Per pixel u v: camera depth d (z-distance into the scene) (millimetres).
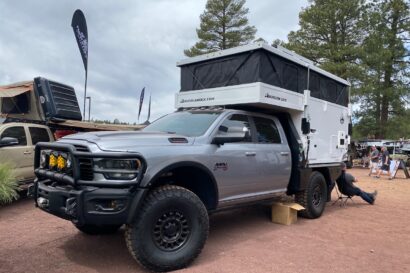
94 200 3979
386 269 4527
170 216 4305
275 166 6195
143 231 4066
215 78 6656
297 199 7145
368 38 27109
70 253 4777
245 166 5535
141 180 4102
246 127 5551
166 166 4301
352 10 27281
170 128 5613
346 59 27453
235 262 4586
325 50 27484
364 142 29266
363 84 26688
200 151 4848
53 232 5746
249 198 5781
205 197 5059
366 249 5324
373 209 8719
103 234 5621
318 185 7496
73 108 11281
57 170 4457
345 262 4723
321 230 6367
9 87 10578
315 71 7598
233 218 7133
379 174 18516
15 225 6156
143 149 4262
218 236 5812
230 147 5363
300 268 4449
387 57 27203
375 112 30562
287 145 6699
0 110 10836
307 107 7141
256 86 5906
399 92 29094
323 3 28734
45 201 4578
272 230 6270
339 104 8750
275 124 6633
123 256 4707
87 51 14570
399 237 6082
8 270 4145
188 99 6926
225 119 5555
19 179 8164
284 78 6617
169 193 4301
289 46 28875
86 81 14617
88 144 4199
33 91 10352
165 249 4254
